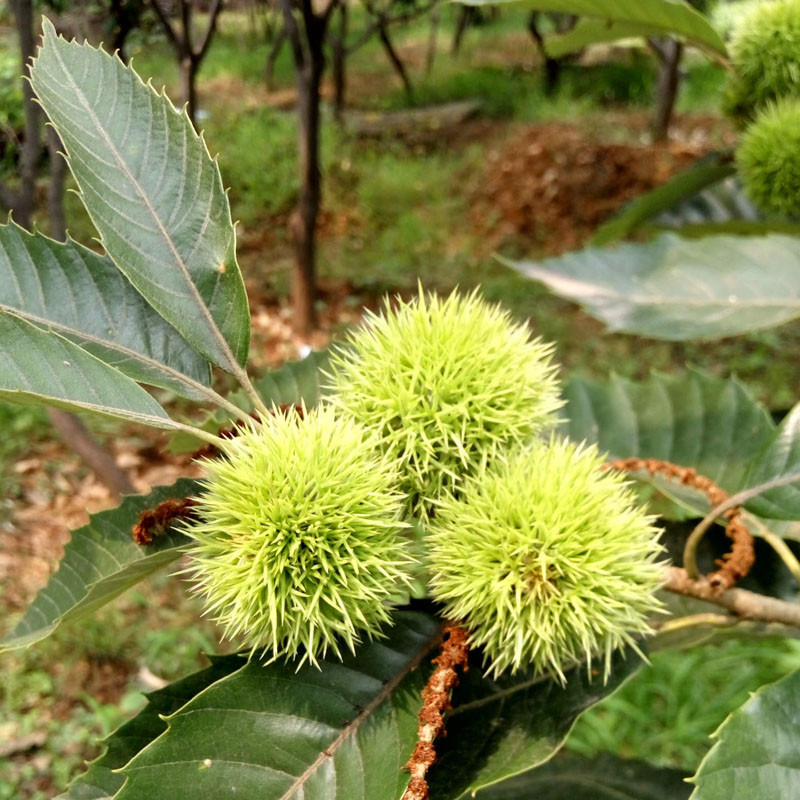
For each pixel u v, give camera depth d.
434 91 2.30
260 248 1.46
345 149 1.81
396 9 2.33
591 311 0.28
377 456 0.22
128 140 0.22
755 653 0.67
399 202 1.63
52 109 0.21
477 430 0.22
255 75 2.20
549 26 2.84
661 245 0.29
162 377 0.22
